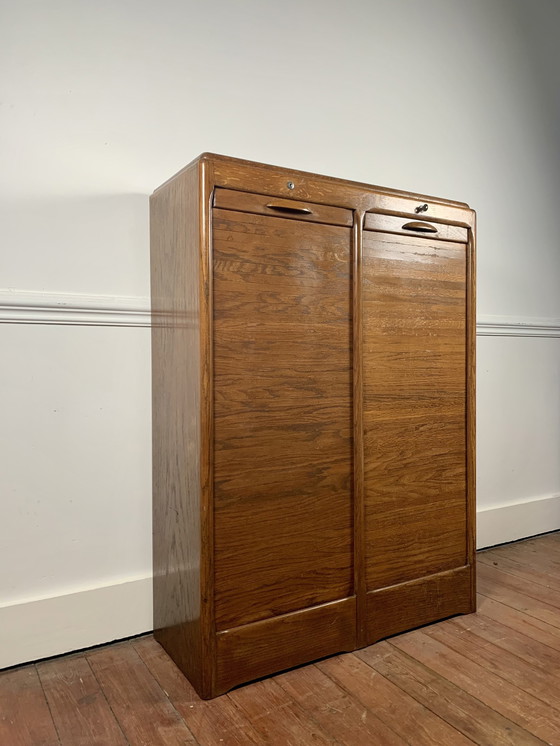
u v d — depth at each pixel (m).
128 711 1.54
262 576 1.69
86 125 1.92
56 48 1.87
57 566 1.88
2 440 1.80
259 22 2.27
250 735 1.44
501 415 2.96
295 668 1.76
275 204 1.68
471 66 2.89
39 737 1.44
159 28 2.05
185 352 1.69
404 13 2.67
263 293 1.68
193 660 1.65
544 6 3.16
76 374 1.91
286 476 1.73
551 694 1.60
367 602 1.89
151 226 1.99
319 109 2.42
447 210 2.07
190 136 2.11
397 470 1.96
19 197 1.82
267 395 1.70
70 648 1.87
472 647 1.87
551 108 3.16
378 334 1.92
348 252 1.85
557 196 3.15
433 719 1.50
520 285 3.04
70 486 1.90
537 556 2.75
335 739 1.42
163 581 1.89
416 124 2.70
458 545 2.12
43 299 1.83
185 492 1.70
